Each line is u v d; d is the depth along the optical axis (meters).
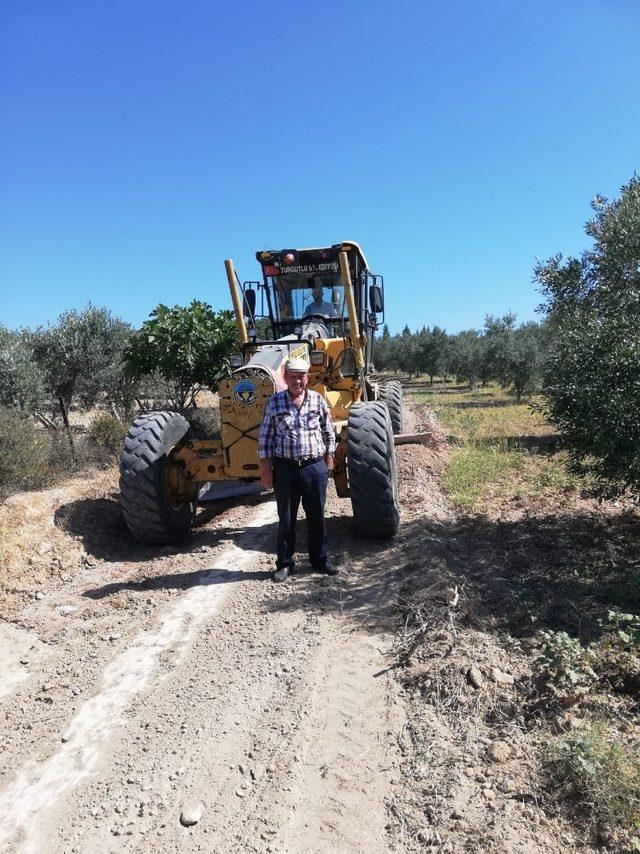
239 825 2.41
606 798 2.30
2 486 6.21
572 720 2.80
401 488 7.27
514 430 12.48
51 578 5.00
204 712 3.13
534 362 19.88
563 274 5.12
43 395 9.44
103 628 4.12
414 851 2.23
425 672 3.29
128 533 6.09
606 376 4.30
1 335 9.35
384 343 42.91
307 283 7.55
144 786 2.65
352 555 5.14
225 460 5.48
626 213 4.65
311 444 4.60
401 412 10.22
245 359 6.22
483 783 2.50
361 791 2.54
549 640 3.16
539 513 6.24
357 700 3.15
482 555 5.12
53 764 2.82
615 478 4.84
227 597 4.46
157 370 10.33
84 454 8.50
